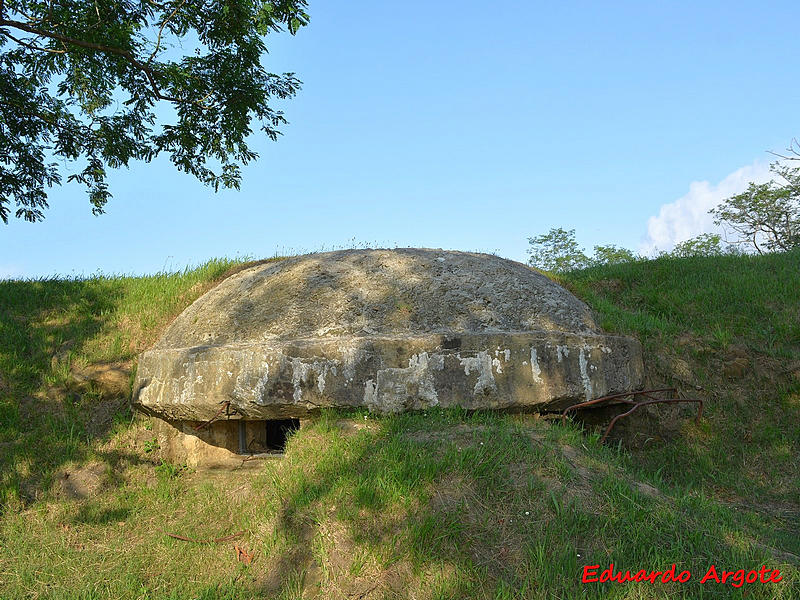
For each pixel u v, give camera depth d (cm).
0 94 958
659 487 469
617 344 591
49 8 911
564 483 414
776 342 734
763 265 953
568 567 340
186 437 602
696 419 655
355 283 627
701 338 732
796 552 412
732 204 2520
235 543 425
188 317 669
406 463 427
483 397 521
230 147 1060
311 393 520
